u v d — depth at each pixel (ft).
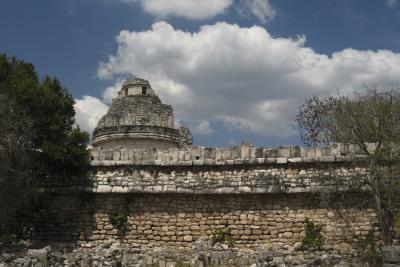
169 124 141.69
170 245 92.27
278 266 70.28
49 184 98.12
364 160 85.97
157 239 93.04
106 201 96.48
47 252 74.08
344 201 87.35
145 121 138.10
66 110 102.06
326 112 127.34
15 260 70.90
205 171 93.20
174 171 94.38
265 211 90.17
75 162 94.84
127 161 95.96
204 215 92.22
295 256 79.20
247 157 92.07
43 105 95.35
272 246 88.38
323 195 85.30
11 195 88.63
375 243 84.17
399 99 97.96
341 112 112.98
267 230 89.35
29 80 95.20
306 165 89.66
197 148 94.32
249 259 77.61
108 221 95.50
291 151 90.74
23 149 87.56
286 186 88.74
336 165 88.48
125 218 94.99
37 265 70.18
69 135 97.40
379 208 81.20
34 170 96.32
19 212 97.14
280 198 90.12
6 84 93.91
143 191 93.61
